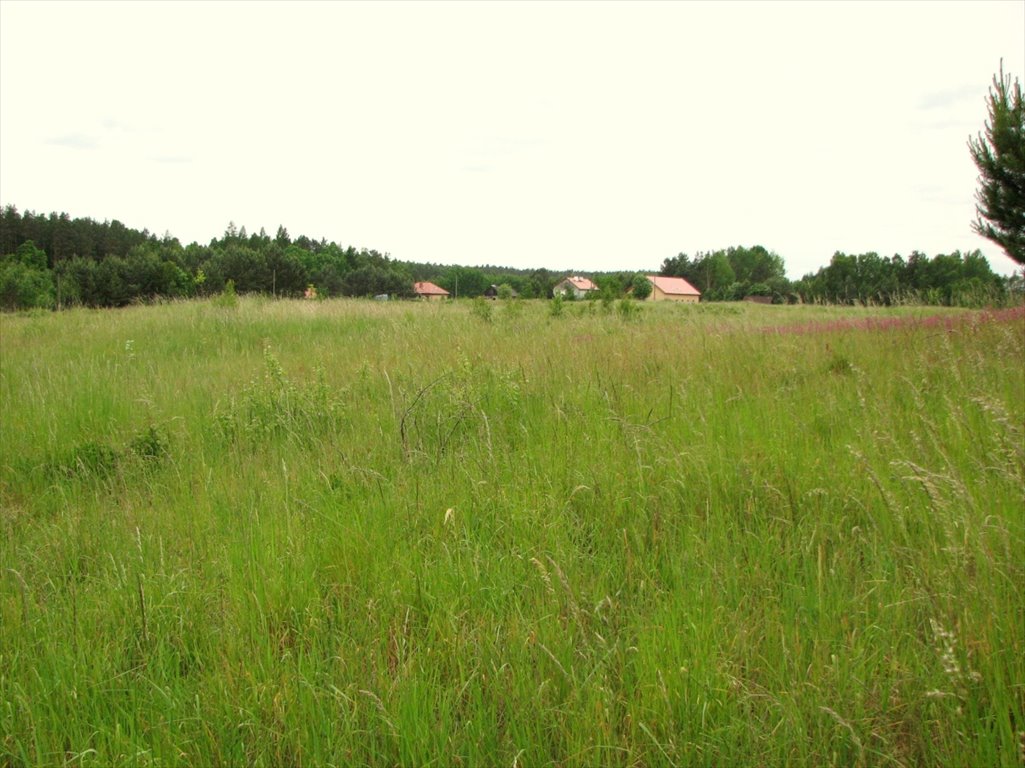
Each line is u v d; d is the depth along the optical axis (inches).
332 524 133.2
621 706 83.1
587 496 139.7
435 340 363.3
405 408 209.2
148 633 103.7
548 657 89.8
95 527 144.9
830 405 183.8
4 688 92.6
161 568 120.0
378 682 87.4
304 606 108.0
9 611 109.8
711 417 180.5
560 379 239.0
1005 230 497.4
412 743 78.0
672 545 117.7
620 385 218.8
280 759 78.0
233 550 124.7
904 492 125.5
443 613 103.7
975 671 81.4
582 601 104.0
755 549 114.6
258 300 683.4
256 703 85.4
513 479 150.4
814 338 312.0
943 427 161.3
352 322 496.7
